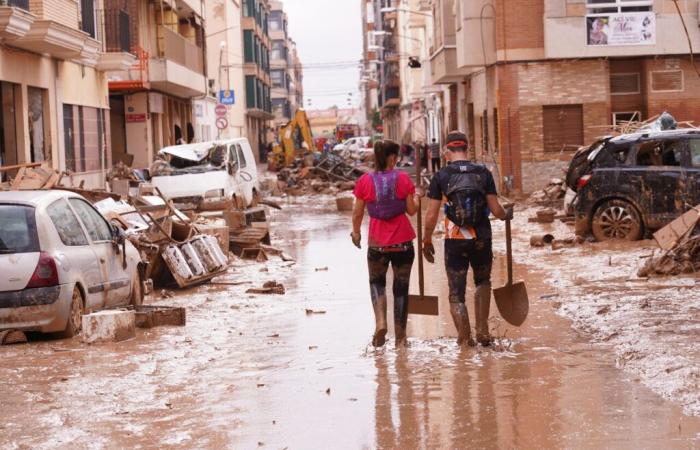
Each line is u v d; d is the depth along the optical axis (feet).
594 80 120.67
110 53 114.93
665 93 119.96
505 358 32.99
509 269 37.37
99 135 117.70
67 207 43.70
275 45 514.68
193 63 175.94
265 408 27.81
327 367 32.91
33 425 26.71
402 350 35.04
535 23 120.16
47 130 96.02
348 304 47.44
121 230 47.52
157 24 157.79
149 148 148.15
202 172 101.04
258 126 378.94
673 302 41.91
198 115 200.03
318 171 188.96
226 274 62.08
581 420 25.08
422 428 25.05
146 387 30.94
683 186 64.69
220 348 37.29
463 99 164.55
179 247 57.00
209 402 28.71
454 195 35.27
